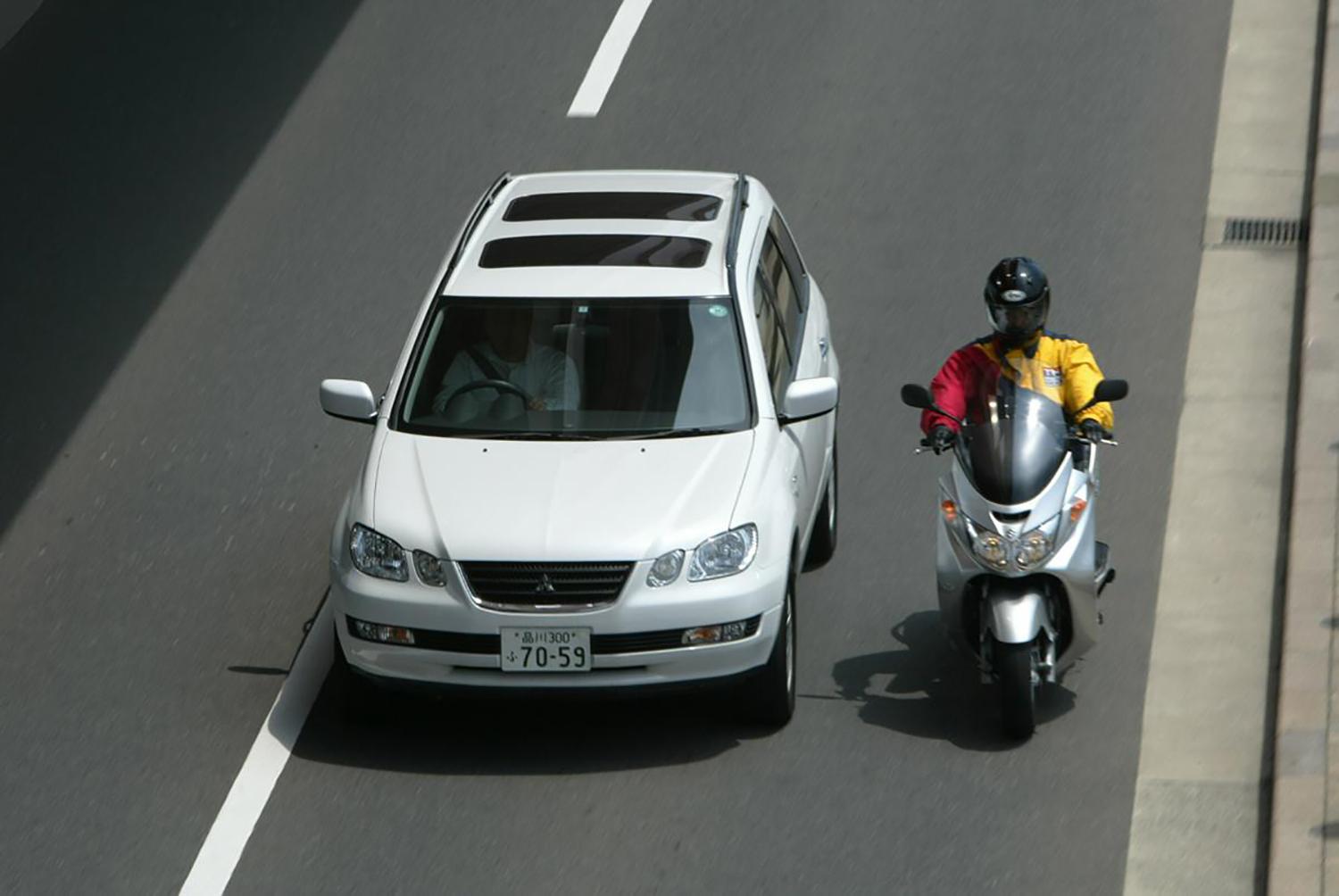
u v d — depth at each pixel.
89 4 67.56
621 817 29.94
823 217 52.12
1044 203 52.28
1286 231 50.28
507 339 34.28
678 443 32.78
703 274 35.09
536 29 63.31
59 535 40.38
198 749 32.41
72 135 58.62
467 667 30.89
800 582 37.72
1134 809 29.66
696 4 64.69
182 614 37.19
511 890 28.12
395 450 33.06
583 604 30.56
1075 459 32.19
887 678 34.12
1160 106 56.91
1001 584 31.17
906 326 47.19
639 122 57.44
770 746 31.88
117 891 28.58
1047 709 32.75
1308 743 30.25
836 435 42.84
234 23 65.12
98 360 47.53
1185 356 45.16
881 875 28.17
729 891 27.92
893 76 59.38
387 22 64.31
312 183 55.19
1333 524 37.28
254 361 47.12
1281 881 26.73
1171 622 35.31
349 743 32.50
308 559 39.12
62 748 32.59
